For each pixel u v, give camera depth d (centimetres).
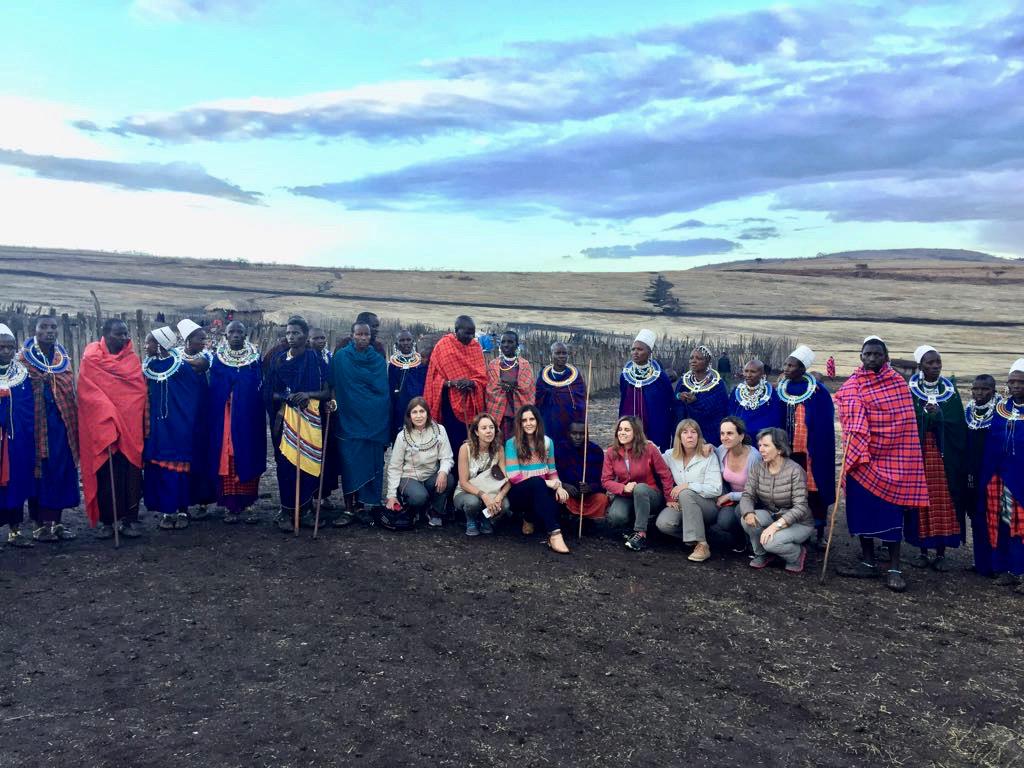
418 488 786
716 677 489
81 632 537
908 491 653
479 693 462
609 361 2016
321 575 655
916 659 521
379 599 605
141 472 748
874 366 662
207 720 426
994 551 677
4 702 442
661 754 404
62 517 816
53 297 5206
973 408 713
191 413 764
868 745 416
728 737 421
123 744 401
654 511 773
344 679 476
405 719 430
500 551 734
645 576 673
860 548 782
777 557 721
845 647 538
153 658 501
